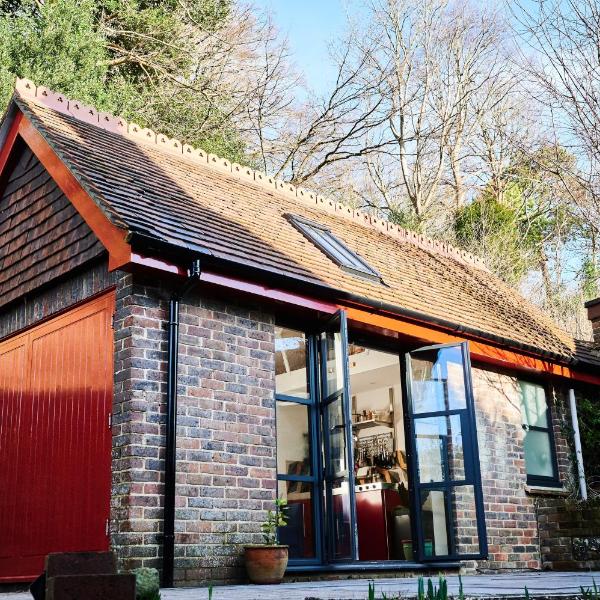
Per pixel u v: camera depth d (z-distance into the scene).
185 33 20.80
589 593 3.15
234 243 7.43
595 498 9.95
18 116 8.80
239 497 6.82
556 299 24.58
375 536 11.11
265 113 23.22
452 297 10.73
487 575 7.60
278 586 5.71
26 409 7.79
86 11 17.33
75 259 7.47
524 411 10.83
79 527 6.62
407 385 9.38
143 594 3.11
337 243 10.09
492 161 25.83
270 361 7.50
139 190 7.66
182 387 6.68
